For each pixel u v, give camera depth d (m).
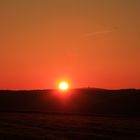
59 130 78.31
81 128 82.94
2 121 103.12
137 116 132.38
